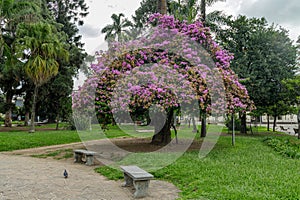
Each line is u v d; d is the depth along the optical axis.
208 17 16.19
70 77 24.61
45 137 14.17
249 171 5.73
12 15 18.00
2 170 6.61
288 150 8.61
